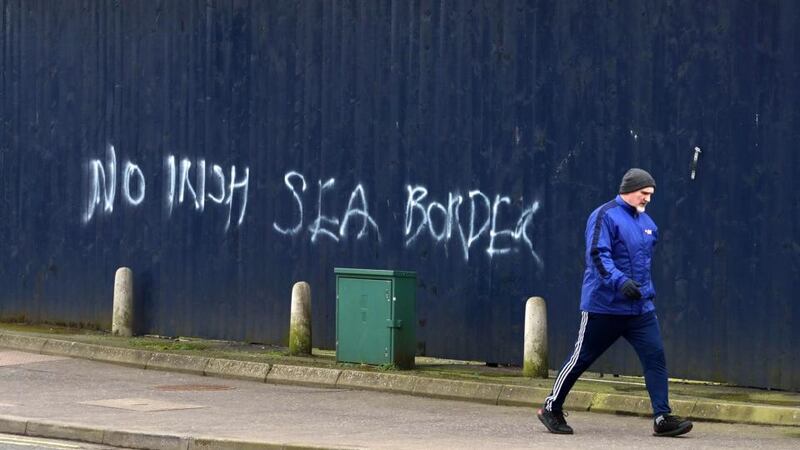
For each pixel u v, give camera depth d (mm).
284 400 43531
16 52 64000
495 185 49125
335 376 46688
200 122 57625
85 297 61531
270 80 55375
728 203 43781
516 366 48750
